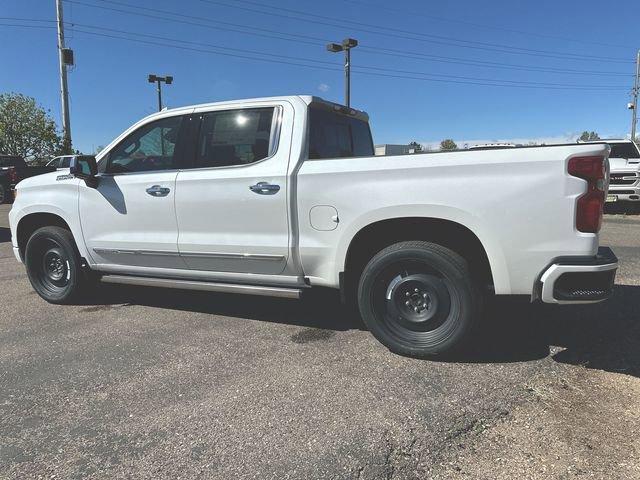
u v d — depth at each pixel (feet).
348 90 76.02
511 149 11.93
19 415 11.00
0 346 14.98
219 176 15.07
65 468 9.12
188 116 16.08
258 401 11.27
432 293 12.93
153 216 16.31
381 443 9.56
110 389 12.05
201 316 17.35
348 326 16.06
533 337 14.67
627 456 9.01
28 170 67.97
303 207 13.94
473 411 10.61
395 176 12.85
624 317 16.33
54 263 19.25
